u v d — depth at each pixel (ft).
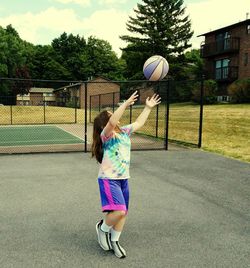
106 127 11.86
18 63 261.85
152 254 12.78
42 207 18.28
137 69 194.49
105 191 12.15
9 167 29.22
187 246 13.55
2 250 13.01
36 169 28.40
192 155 36.06
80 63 302.25
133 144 45.39
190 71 168.14
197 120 69.51
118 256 12.44
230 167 29.63
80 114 112.57
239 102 97.91
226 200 19.92
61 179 24.79
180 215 17.25
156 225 15.81
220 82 122.72
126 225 15.76
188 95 76.74
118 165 12.19
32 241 13.87
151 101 13.25
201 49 130.93
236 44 114.73
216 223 16.20
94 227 15.48
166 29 184.85
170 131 58.80
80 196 20.39
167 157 34.76
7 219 16.40
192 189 22.27
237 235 14.76
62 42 327.88
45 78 299.38
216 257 12.62
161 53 183.93
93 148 12.64
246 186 23.17
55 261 12.14
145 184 23.52
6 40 257.96
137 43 186.80
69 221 16.21
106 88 178.19
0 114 107.04
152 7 187.83
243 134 52.39
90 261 12.16
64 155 36.24
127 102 11.73
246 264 12.10
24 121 95.91
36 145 47.11
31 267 11.68
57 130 72.02
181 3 188.75
